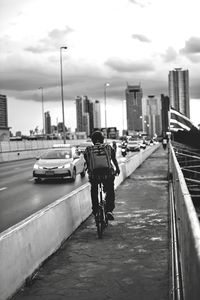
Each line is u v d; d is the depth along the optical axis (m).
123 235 7.88
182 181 6.89
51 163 19.95
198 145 38.56
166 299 4.64
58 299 4.71
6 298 4.62
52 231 6.73
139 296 4.75
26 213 10.81
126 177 19.92
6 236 4.89
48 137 125.38
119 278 5.39
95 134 7.96
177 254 6.11
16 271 5.00
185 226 4.33
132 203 11.99
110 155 7.82
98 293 4.87
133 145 64.06
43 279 5.42
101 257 6.39
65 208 7.81
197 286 2.73
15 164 38.03
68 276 5.52
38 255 5.87
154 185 16.81
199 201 18.61
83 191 9.69
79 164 21.62
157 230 8.27
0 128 78.19
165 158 40.25
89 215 10.05
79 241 7.45
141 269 5.75
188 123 32.19
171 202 11.51
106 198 8.11
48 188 17.16
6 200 13.53
